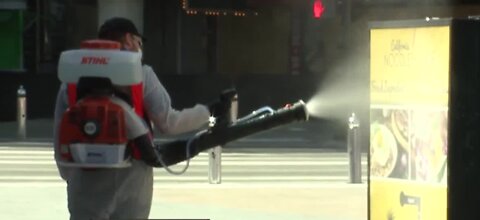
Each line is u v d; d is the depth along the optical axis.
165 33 55.44
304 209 17.66
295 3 37.69
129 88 8.16
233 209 17.55
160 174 24.36
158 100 8.34
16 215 16.80
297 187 21.39
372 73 10.76
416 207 10.34
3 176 24.31
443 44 9.84
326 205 18.23
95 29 54.00
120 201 8.31
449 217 9.84
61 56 7.95
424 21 10.04
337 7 35.34
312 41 51.25
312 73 49.84
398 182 10.55
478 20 9.67
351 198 19.34
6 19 52.62
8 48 52.84
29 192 20.19
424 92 10.13
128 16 50.62
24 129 37.16
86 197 8.23
